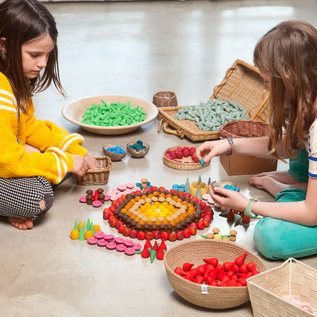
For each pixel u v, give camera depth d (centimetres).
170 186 244
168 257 174
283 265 165
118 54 460
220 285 163
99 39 507
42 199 200
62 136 237
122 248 195
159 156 276
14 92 200
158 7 645
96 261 189
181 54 461
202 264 183
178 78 399
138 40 505
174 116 309
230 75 334
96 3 662
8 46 190
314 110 169
